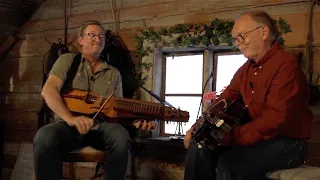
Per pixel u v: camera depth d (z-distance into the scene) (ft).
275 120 5.68
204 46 9.25
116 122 7.90
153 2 10.13
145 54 9.95
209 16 9.23
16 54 12.53
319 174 5.62
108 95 8.36
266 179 6.14
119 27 10.66
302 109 5.98
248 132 5.91
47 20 12.00
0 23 12.60
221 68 9.45
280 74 5.93
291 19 8.17
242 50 6.44
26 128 12.17
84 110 7.68
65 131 7.33
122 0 10.66
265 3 8.50
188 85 9.90
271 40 6.40
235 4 8.89
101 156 7.57
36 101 11.99
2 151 12.62
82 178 11.03
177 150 9.49
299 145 5.98
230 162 5.95
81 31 8.40
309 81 7.82
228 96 6.99
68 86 8.06
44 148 6.81
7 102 12.66
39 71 11.98
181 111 8.29
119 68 10.02
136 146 10.14
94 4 11.14
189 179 6.63
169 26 9.82
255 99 6.28
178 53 10.05
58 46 10.93
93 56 8.34
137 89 10.14
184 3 9.62
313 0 7.89
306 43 7.93
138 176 10.09
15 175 11.21
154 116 8.07
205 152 6.61
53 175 6.87
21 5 13.16
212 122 6.16
